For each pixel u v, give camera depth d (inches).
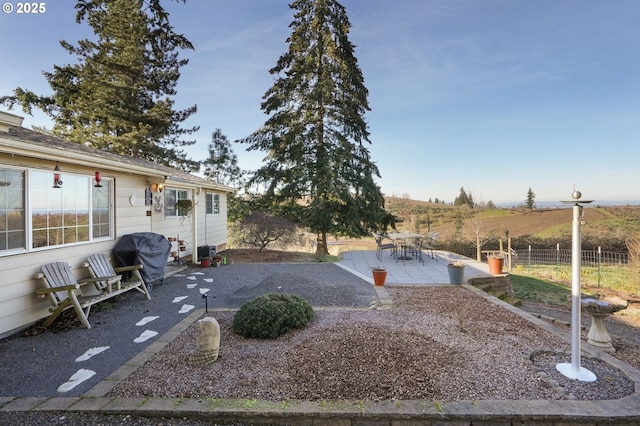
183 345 151.9
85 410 100.7
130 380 118.6
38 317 184.5
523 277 459.2
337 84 514.0
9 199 173.0
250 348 146.0
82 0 207.9
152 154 629.9
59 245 202.5
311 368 123.5
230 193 710.5
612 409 98.2
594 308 160.1
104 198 249.0
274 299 179.6
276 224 536.1
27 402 105.4
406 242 478.6
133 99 604.4
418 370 121.1
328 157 508.1
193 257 386.6
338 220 533.0
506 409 97.4
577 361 121.3
